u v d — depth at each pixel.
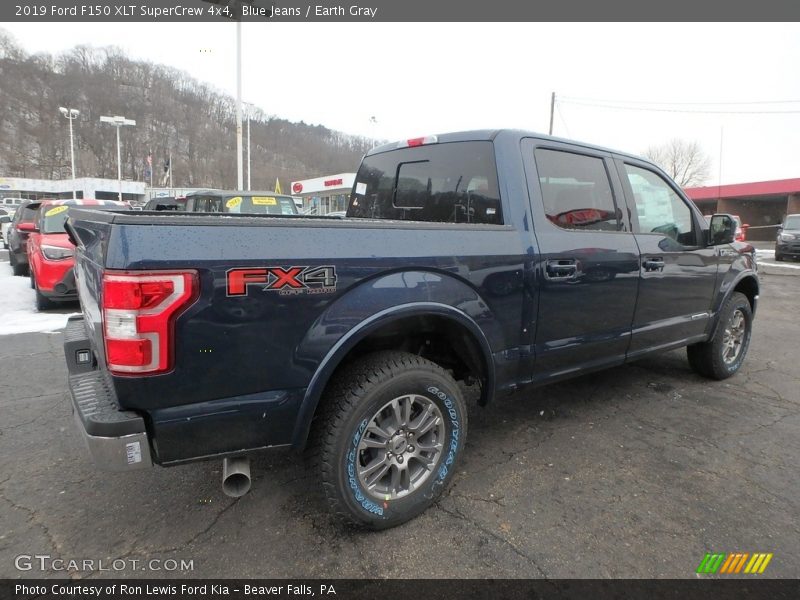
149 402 1.83
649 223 3.72
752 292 4.84
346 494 2.27
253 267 1.94
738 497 2.74
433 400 2.51
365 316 2.21
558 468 3.04
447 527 2.47
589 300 3.20
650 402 4.10
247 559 2.24
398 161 3.64
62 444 3.29
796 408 3.99
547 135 3.17
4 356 5.21
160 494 2.73
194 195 10.42
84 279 2.53
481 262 2.62
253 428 2.06
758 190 34.31
